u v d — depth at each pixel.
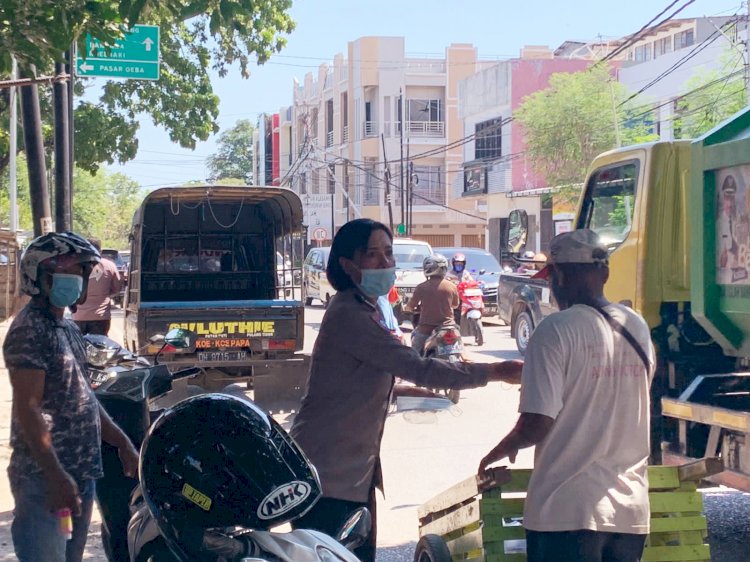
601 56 48.53
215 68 24.25
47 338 4.03
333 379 4.16
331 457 4.16
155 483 2.79
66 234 4.16
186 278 13.74
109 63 14.46
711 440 5.72
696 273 6.00
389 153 59.69
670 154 6.70
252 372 11.52
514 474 4.38
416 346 11.71
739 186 5.63
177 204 13.23
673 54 35.69
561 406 3.68
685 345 6.68
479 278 23.45
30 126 12.95
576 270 3.82
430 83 60.06
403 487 8.17
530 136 36.00
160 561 2.84
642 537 3.75
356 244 4.14
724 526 6.88
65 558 4.09
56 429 4.07
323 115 68.12
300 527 4.20
